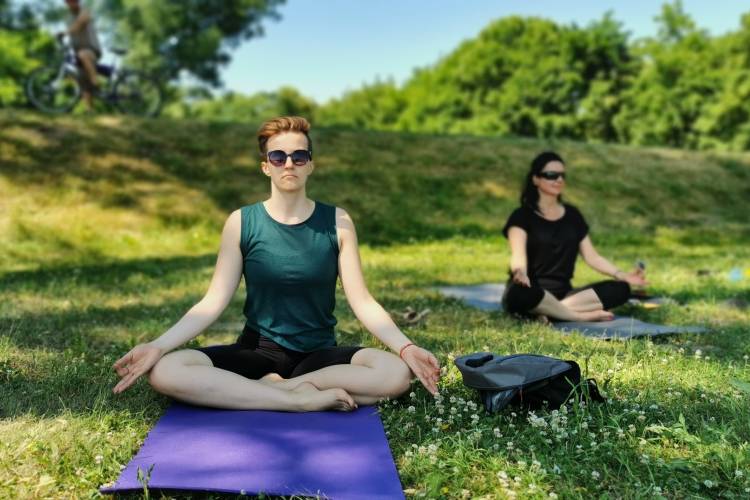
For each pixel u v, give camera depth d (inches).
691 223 519.8
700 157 638.5
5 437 108.1
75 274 307.0
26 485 93.7
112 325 200.4
